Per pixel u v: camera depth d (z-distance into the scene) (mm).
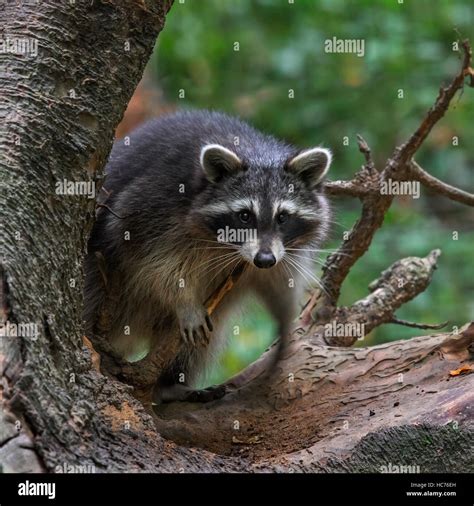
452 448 7176
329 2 18031
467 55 9227
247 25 18469
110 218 9688
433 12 18047
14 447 5707
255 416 9234
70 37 7211
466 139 17562
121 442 6527
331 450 7238
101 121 7324
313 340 10227
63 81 7180
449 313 15219
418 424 7270
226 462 6895
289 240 10008
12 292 6238
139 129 10766
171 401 10047
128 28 7430
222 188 9789
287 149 10734
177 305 9633
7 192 6637
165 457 6637
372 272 15648
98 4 7266
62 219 7000
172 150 10055
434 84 17359
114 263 9711
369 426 7648
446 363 8742
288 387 9422
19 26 7180
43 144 6941
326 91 17906
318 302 10703
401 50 17156
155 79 17562
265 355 10469
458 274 16062
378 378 9078
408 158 9984
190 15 18188
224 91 18234
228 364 14359
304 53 17828
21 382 5914
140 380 8719
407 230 16594
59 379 6355
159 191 9695
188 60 17922
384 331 14938
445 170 17500
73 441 6078
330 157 10258
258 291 10398
